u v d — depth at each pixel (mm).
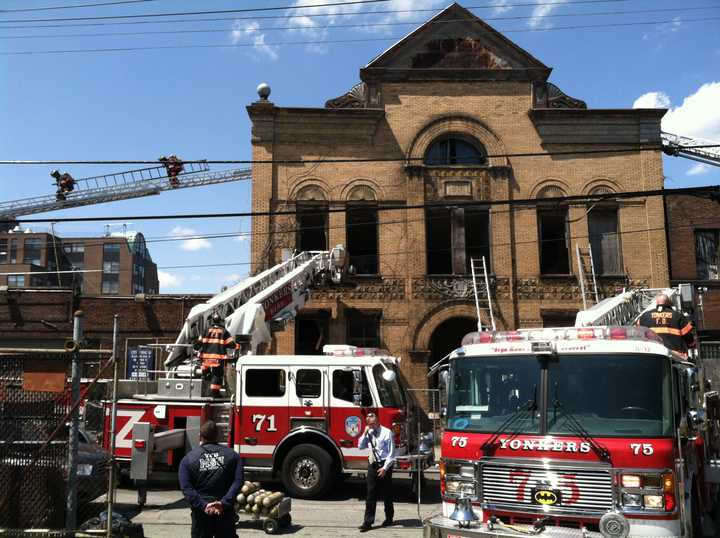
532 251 23312
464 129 23906
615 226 23766
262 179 23297
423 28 24484
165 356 22531
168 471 12531
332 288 22875
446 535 6641
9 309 23906
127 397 13336
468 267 23891
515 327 22875
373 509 9547
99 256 116812
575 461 6562
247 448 12398
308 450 12133
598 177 23734
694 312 13820
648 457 6379
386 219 23406
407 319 22844
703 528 8703
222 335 13383
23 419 7559
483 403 7320
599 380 6961
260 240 22984
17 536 7371
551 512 6520
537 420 6941
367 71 23984
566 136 23906
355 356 12680
